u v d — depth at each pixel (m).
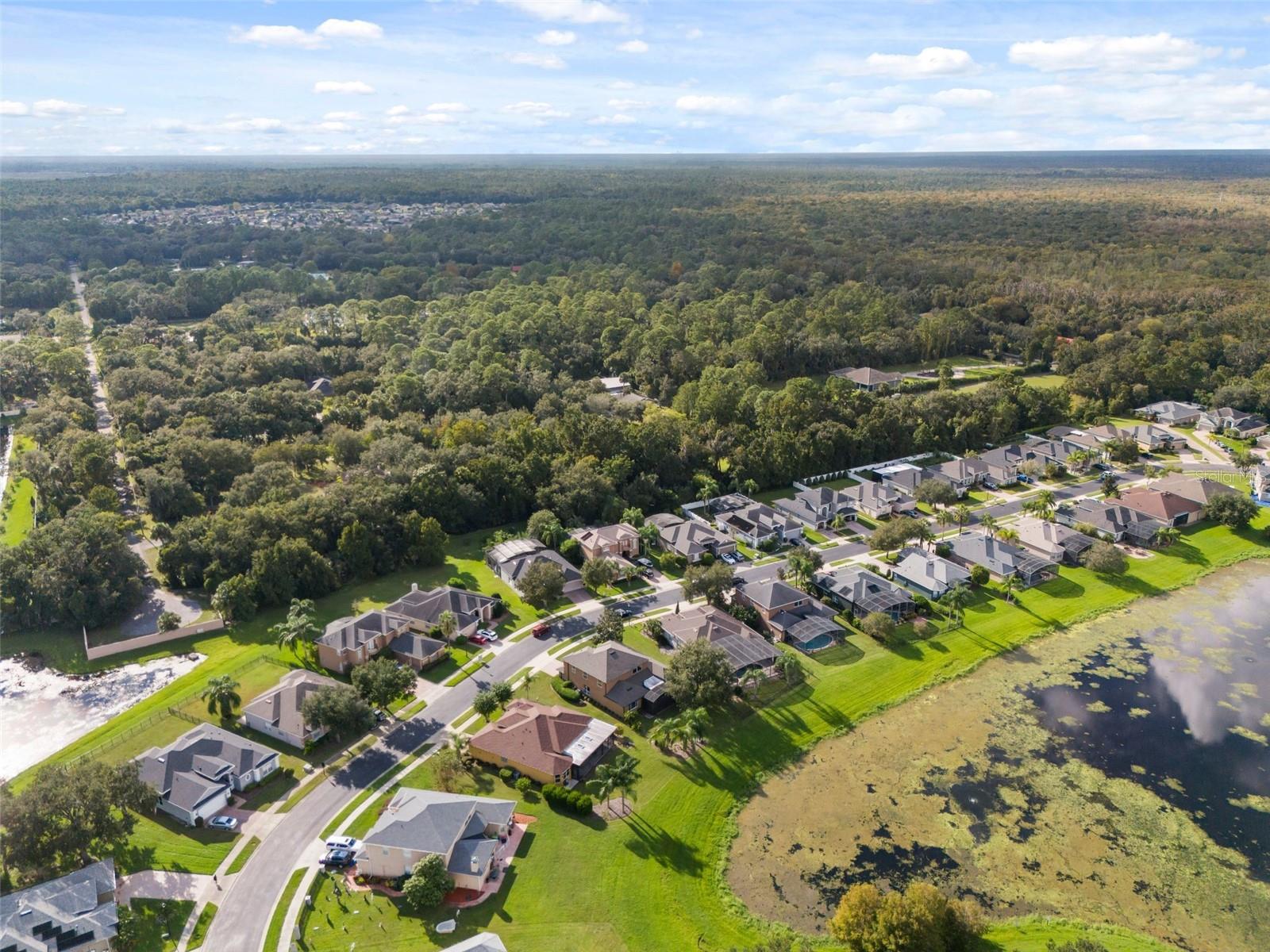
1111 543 138.00
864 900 65.12
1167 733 94.00
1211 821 81.31
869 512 152.62
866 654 108.19
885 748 90.75
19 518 143.75
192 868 71.69
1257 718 96.94
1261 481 160.88
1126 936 68.00
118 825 72.31
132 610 114.56
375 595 120.69
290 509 127.38
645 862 73.75
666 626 109.19
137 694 98.12
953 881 73.38
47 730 91.31
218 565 117.88
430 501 139.00
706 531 137.12
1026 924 68.94
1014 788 85.25
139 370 195.00
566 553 131.00
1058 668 106.25
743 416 182.50
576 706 95.94
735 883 72.56
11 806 69.12
